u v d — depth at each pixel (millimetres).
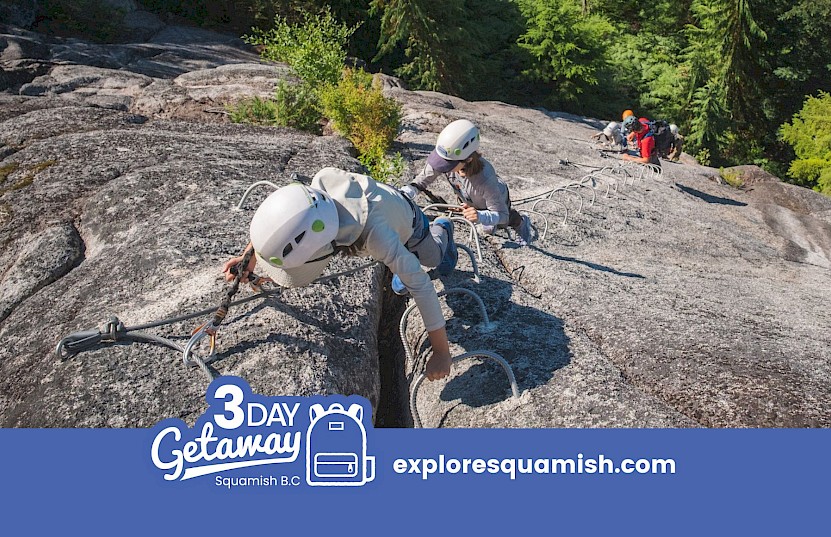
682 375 3643
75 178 5699
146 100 11203
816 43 24219
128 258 4262
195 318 3564
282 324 3543
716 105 21469
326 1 20281
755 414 3340
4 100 8984
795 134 21391
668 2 25625
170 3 20469
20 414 3123
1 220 5172
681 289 5316
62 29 17266
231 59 16156
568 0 21203
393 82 15430
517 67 21812
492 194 4340
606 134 11891
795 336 4477
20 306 4117
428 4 18984
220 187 5332
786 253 8922
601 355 3824
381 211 3178
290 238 2838
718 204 10766
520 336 3943
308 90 10203
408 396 3834
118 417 2994
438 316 3127
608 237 6715
